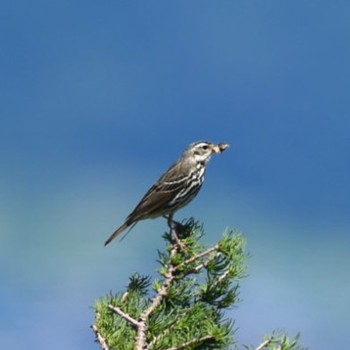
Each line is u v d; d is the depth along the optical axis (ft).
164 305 37.58
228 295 38.40
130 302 37.35
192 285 38.40
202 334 34.81
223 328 34.45
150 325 35.65
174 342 34.60
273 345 32.73
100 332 36.04
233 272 38.22
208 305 37.91
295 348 32.78
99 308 37.04
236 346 34.45
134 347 34.63
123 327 36.58
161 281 38.68
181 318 36.11
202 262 39.96
